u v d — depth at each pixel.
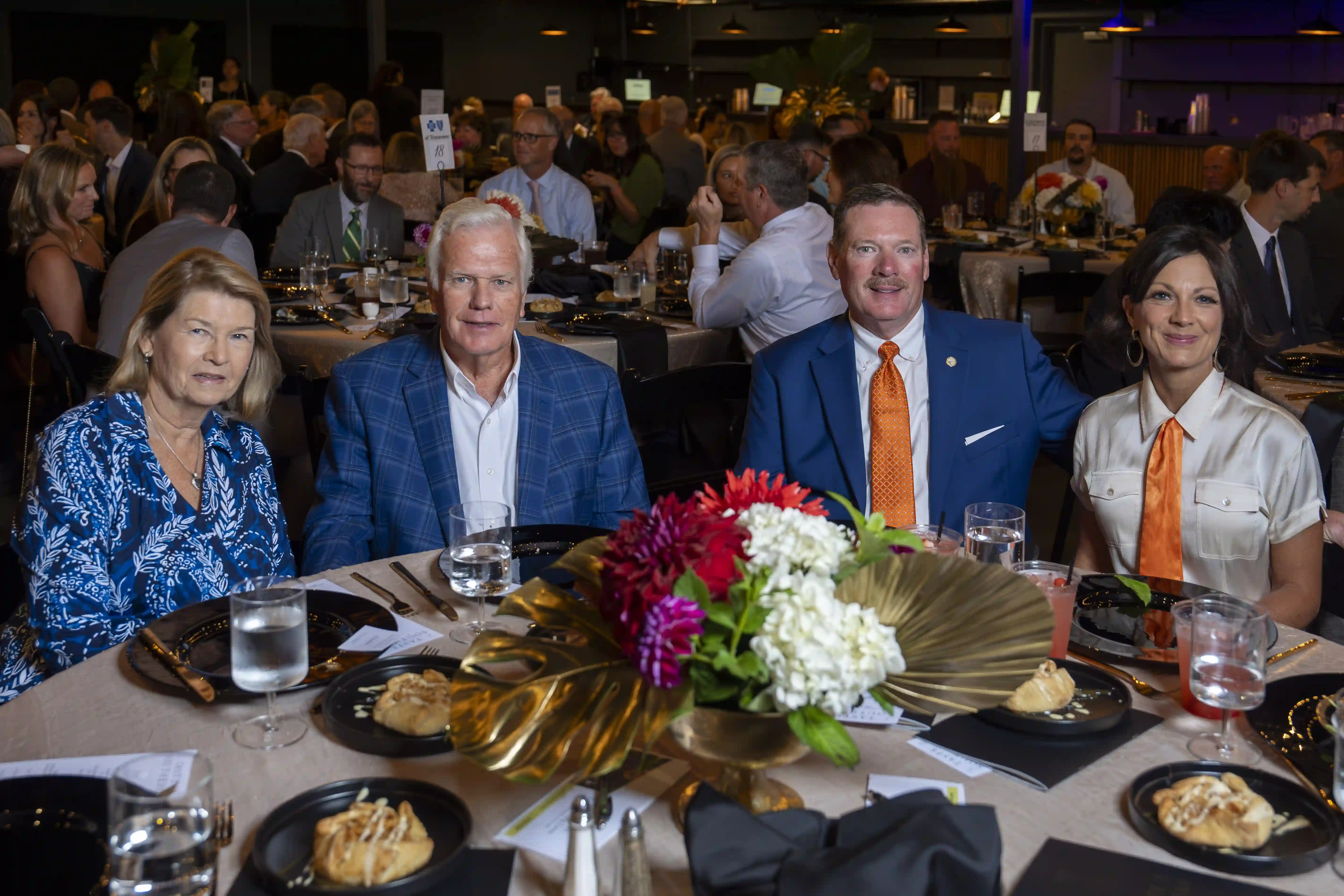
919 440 2.27
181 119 7.60
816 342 2.31
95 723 1.32
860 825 0.96
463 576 1.55
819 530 1.01
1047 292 4.70
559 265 4.70
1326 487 2.75
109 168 7.30
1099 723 1.26
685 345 3.77
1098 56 12.26
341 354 3.53
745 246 4.54
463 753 1.02
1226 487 1.94
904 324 2.25
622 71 16.25
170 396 1.85
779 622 0.95
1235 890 1.02
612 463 2.24
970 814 0.95
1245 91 11.32
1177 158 9.53
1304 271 4.02
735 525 0.99
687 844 0.95
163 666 1.42
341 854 1.01
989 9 12.90
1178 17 11.52
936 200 7.47
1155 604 1.65
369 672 1.40
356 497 2.14
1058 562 2.60
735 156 5.21
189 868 0.96
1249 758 1.25
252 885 1.01
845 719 1.33
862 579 1.03
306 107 7.71
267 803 1.16
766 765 1.03
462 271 2.02
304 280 4.40
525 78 16.52
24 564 1.75
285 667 1.26
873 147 4.82
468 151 9.00
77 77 13.32
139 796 0.96
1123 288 2.04
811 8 13.82
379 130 8.70
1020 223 6.82
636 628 0.97
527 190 5.92
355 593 1.70
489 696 1.06
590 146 8.24
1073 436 2.24
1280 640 1.56
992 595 1.03
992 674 1.07
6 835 1.10
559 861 1.06
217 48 14.12
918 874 0.90
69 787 1.16
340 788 1.13
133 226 4.82
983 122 11.46
